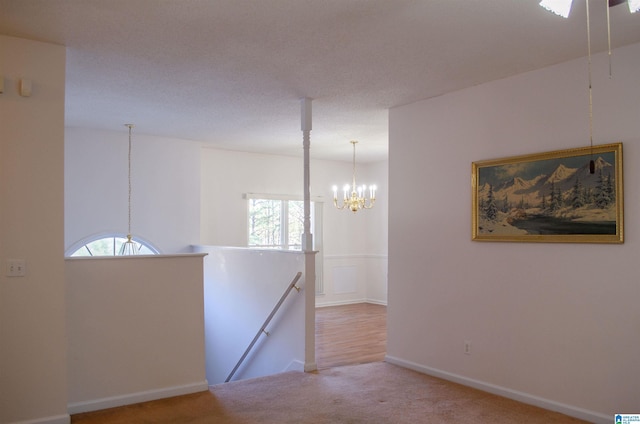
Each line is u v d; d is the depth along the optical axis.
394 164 5.25
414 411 3.78
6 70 3.36
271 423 3.53
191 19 3.10
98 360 3.84
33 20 3.12
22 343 3.38
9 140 3.36
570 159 3.77
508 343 4.16
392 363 5.19
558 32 3.28
